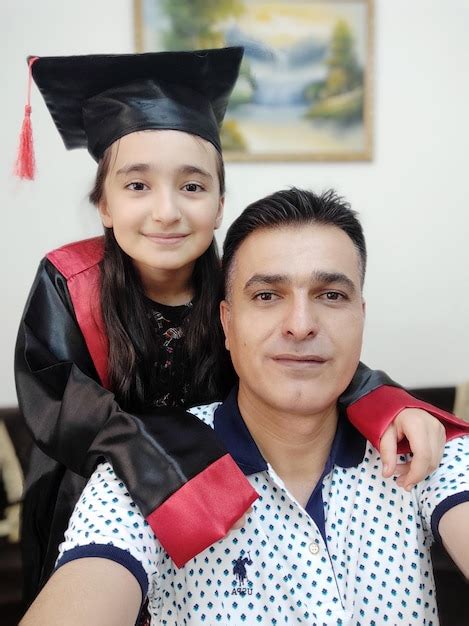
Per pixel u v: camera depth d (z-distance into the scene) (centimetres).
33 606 65
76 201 222
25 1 213
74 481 109
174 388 120
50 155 219
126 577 69
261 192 228
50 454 99
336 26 223
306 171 229
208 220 113
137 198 109
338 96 226
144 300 119
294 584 79
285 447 86
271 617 79
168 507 76
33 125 217
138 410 101
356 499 85
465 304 243
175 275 119
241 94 223
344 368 82
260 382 82
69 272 113
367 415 87
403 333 242
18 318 225
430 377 245
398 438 84
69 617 61
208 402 118
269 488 84
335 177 231
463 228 239
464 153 235
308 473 88
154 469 79
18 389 106
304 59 224
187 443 82
